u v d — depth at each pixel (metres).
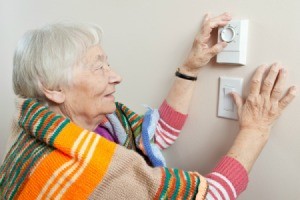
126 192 0.61
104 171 0.62
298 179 0.71
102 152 0.64
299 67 0.65
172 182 0.61
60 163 0.64
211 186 0.64
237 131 0.80
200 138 0.90
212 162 0.88
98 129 0.95
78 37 0.73
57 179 0.63
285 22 0.65
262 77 0.70
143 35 0.96
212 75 0.82
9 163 0.73
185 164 0.96
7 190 0.70
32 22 1.37
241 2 0.71
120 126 0.93
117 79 0.81
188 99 0.87
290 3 0.64
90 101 0.77
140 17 0.95
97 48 0.77
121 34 1.02
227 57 0.75
